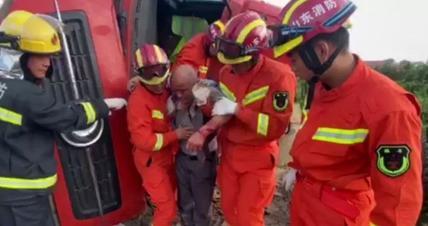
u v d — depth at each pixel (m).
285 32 2.08
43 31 2.86
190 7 4.77
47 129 2.99
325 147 2.27
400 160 1.98
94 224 3.66
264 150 3.36
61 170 3.49
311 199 2.45
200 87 3.47
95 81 3.51
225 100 3.22
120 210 3.76
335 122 2.21
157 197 3.60
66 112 2.92
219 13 4.81
